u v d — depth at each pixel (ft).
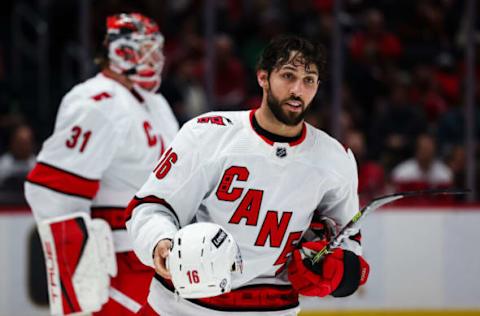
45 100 72.59
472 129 60.70
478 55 65.36
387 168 64.03
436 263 56.08
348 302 55.47
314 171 25.38
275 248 25.63
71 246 33.09
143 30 34.83
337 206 26.81
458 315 56.13
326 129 63.26
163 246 23.43
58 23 73.20
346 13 71.72
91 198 33.71
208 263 22.54
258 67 25.04
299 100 24.12
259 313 26.30
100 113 33.58
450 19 71.97
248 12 75.72
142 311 27.71
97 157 33.32
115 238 34.32
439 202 57.41
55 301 34.06
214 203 25.16
